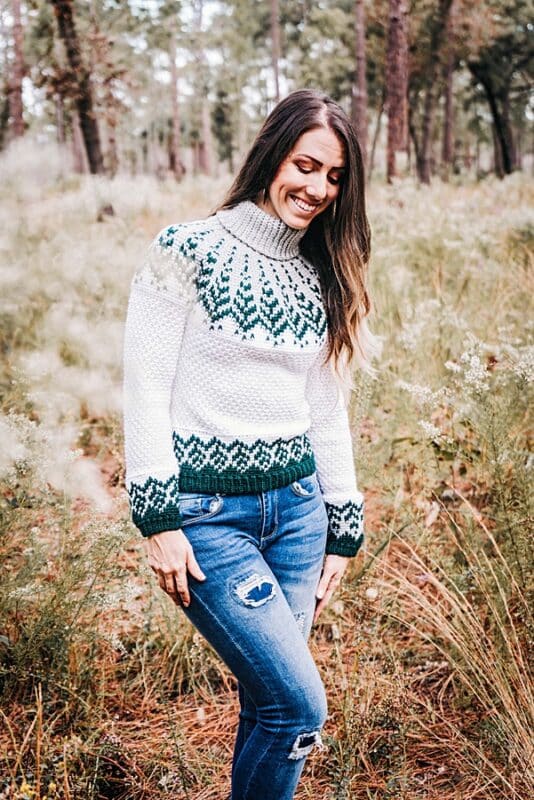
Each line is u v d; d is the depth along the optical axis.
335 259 1.91
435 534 3.21
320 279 1.93
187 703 2.57
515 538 2.55
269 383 1.75
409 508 3.11
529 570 2.49
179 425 1.74
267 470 1.76
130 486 1.68
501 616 2.55
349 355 2.00
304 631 1.89
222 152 46.72
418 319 4.24
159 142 53.22
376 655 2.66
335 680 2.56
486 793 2.18
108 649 2.67
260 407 1.74
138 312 1.71
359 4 20.27
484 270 5.64
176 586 1.69
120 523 2.44
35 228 5.29
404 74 13.61
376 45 26.97
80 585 2.47
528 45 26.48
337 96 34.16
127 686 2.56
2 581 2.50
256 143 1.80
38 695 2.17
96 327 3.89
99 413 3.98
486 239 6.48
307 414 1.89
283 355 1.75
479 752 2.17
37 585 2.42
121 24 20.25
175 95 33.69
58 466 2.48
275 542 1.82
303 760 1.75
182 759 2.16
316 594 2.04
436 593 2.94
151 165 49.09
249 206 1.78
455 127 42.41
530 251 6.55
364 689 2.41
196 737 2.42
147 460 1.66
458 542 2.97
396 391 3.64
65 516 2.53
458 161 40.78
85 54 13.86
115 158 24.64
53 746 2.14
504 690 2.24
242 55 41.12
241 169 1.82
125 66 20.06
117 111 14.62
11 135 14.91
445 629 2.47
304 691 1.68
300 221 1.79
